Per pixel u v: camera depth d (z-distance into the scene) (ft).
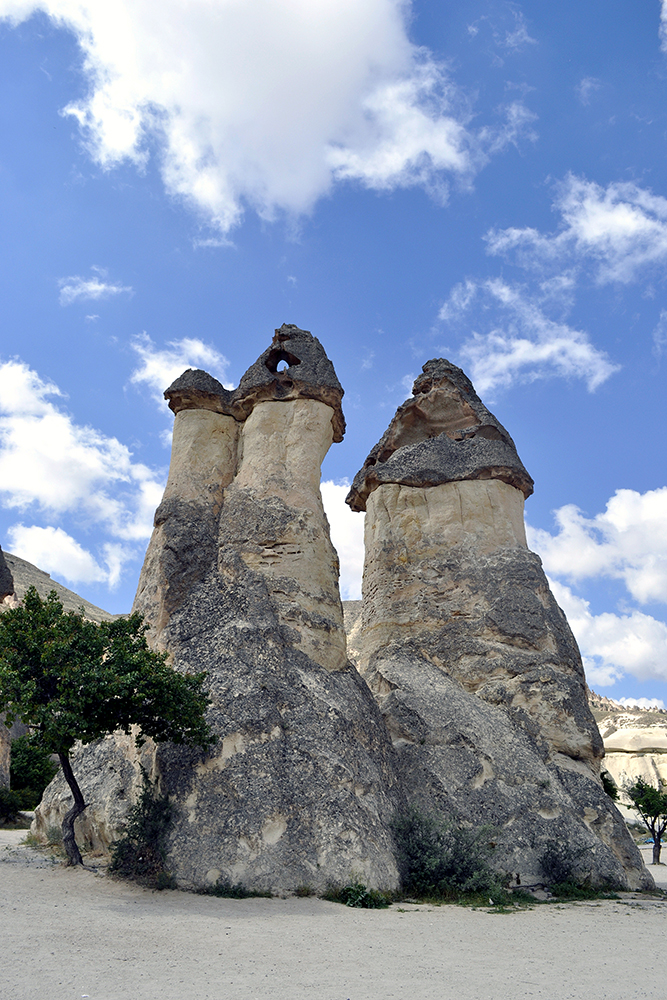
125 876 39.47
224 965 23.35
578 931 34.63
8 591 90.38
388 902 39.29
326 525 60.80
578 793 55.83
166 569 53.88
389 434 81.56
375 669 66.18
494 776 54.39
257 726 44.09
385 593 70.54
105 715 39.60
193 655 48.73
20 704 39.32
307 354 64.95
